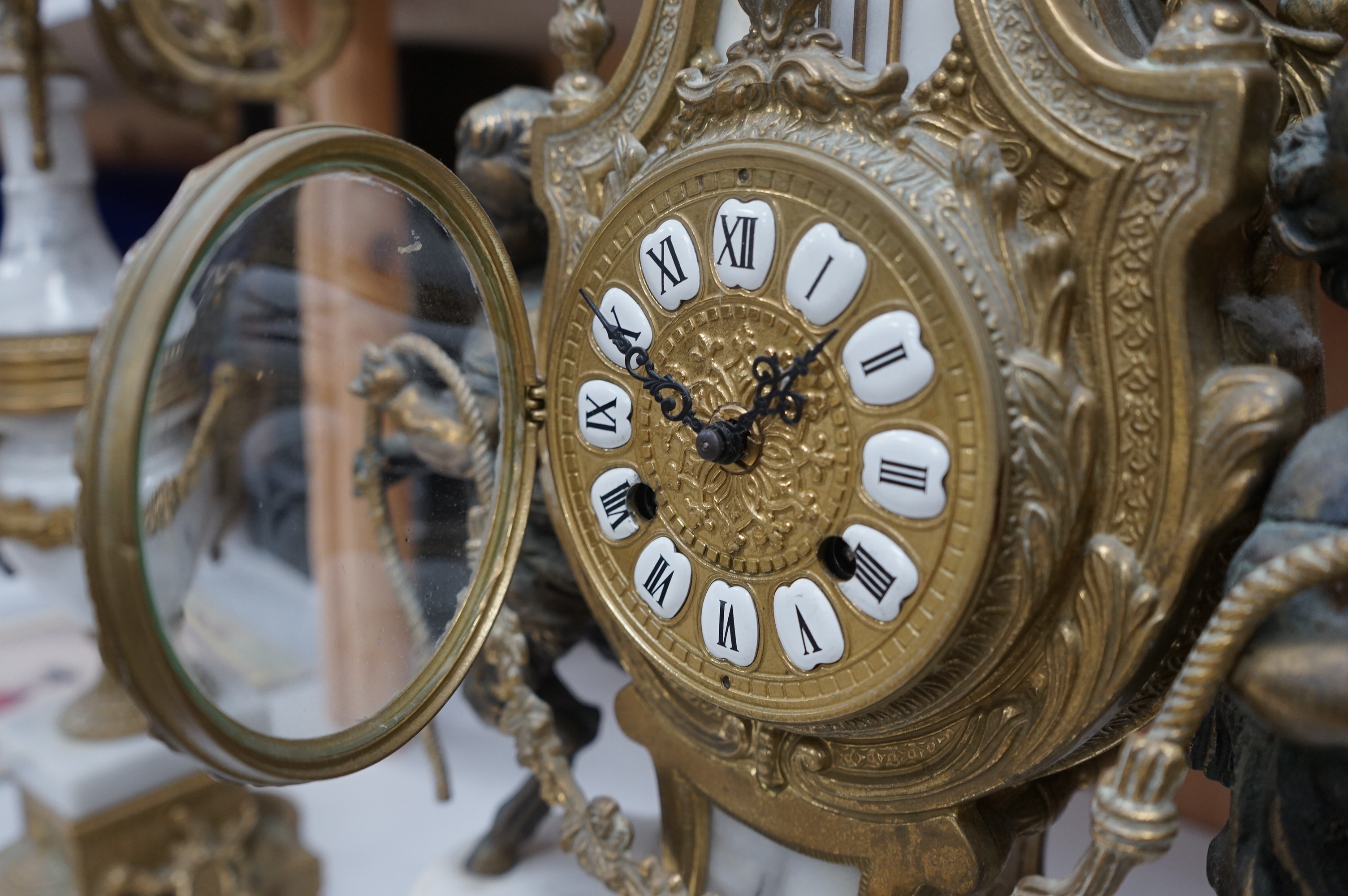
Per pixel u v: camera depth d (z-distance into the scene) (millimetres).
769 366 392
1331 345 502
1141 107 365
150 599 348
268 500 410
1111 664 377
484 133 494
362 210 401
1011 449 370
